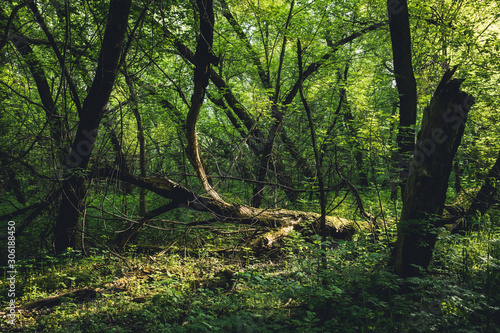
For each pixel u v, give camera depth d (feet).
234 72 37.78
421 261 14.88
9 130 25.04
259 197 29.43
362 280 14.73
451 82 13.98
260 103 26.04
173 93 34.22
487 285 14.35
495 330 11.25
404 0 25.57
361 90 29.14
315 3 31.17
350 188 22.17
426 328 11.41
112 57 20.43
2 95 25.58
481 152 31.09
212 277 18.51
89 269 20.30
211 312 13.76
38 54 29.30
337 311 12.78
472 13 33.65
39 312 15.39
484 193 24.20
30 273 19.77
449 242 19.19
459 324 11.58
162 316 14.10
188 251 23.40
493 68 29.63
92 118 21.47
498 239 17.28
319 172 16.10
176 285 17.30
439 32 31.83
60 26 24.95
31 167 22.44
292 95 32.35
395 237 21.36
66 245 22.91
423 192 14.52
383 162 26.53
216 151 32.68
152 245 24.50
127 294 17.10
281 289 15.66
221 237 25.57
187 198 22.81
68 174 21.52
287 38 30.94
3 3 22.77
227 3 32.17
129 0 19.65
